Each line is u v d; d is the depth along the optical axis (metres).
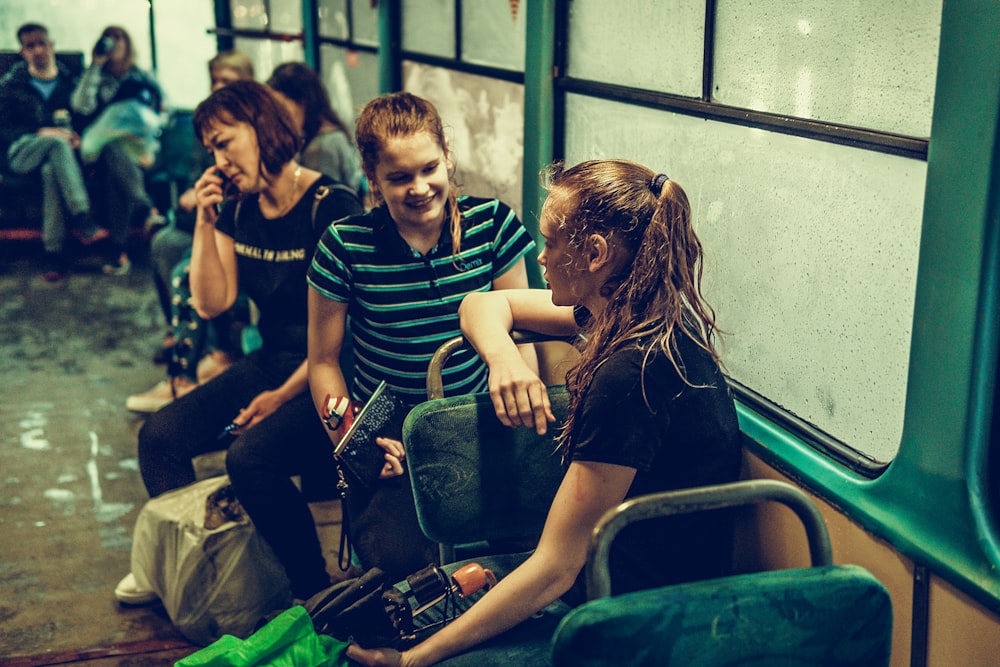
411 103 2.18
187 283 4.28
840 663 1.31
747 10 1.98
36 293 6.19
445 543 1.95
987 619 1.50
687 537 1.68
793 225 1.91
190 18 7.36
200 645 2.78
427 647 1.62
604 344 1.63
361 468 2.23
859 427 1.79
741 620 1.25
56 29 7.57
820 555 1.36
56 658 2.73
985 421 1.49
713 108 2.10
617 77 2.51
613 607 1.21
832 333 1.83
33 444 4.14
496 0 3.14
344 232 2.34
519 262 2.41
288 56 5.42
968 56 1.42
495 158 3.27
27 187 6.91
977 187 1.43
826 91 1.79
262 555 2.75
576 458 1.57
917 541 1.59
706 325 1.69
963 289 1.47
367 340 2.42
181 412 2.93
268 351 3.01
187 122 5.53
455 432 1.90
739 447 1.68
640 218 1.62
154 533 2.79
